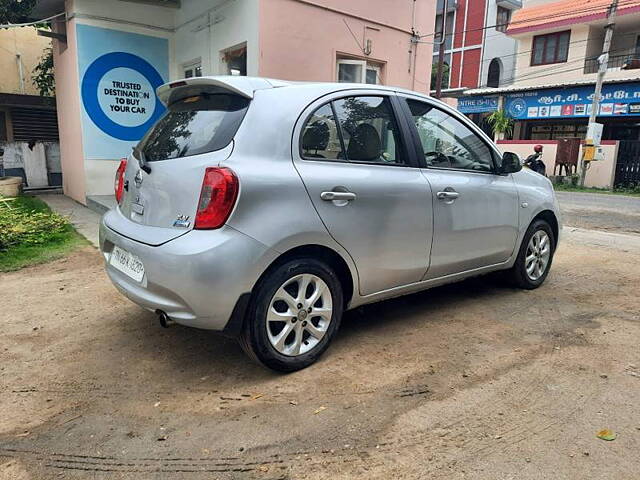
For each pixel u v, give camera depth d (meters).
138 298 3.00
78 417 2.68
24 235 6.61
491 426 2.59
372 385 2.99
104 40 8.77
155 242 2.87
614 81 19.84
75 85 8.87
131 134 9.34
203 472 2.25
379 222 3.35
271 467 2.28
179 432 2.54
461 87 31.56
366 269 3.35
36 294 4.69
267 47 7.41
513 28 24.66
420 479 2.20
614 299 4.65
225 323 2.81
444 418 2.65
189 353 3.44
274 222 2.85
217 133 2.98
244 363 3.28
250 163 2.84
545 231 4.90
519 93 23.11
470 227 4.00
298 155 3.05
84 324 3.96
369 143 3.43
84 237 6.92
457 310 4.29
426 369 3.20
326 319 3.23
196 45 8.81
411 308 4.34
